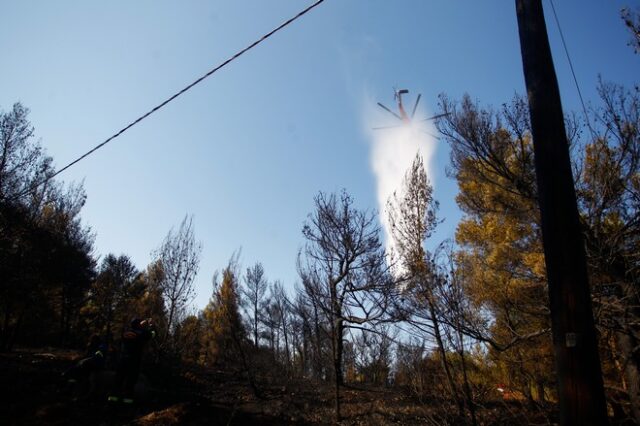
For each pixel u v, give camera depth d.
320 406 14.51
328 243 16.45
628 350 8.80
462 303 8.98
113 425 8.47
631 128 9.38
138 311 20.20
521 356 9.46
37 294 20.27
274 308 30.97
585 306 3.28
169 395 12.14
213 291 18.78
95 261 27.97
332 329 13.79
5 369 11.21
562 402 3.17
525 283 10.93
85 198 26.39
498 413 10.02
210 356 24.64
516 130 11.04
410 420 11.52
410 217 11.37
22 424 7.84
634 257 9.05
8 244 17.78
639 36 8.76
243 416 11.67
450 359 9.78
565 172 3.67
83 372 10.09
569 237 3.46
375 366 18.73
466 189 13.45
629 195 9.30
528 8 4.32
